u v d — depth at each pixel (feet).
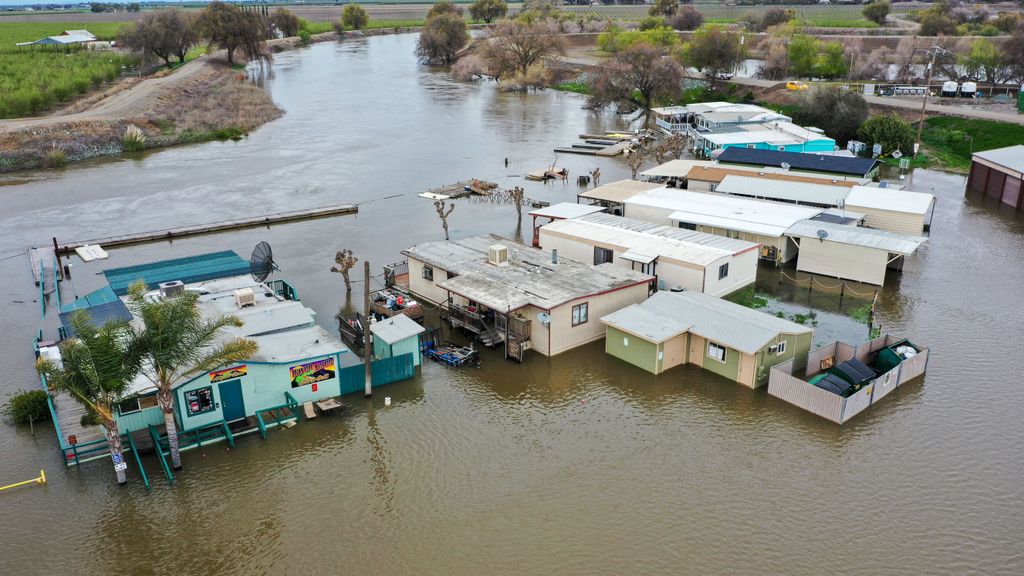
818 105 321.73
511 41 506.48
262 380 109.81
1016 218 209.46
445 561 82.74
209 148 316.40
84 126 311.68
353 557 83.61
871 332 137.08
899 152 286.05
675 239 161.17
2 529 88.17
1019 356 127.65
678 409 112.88
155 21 499.92
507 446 104.12
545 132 345.10
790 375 114.32
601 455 101.76
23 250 189.67
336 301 153.38
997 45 447.01
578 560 82.53
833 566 81.05
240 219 211.41
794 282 164.04
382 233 199.52
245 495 94.32
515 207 224.12
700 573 80.33
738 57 463.01
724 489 94.07
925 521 87.71
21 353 132.16
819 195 197.47
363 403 115.85
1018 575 79.51
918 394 115.96
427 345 132.57
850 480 95.30
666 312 129.18
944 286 160.35
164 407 95.09
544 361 128.57
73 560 83.51
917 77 439.63
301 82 511.40
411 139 329.52
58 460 101.35
